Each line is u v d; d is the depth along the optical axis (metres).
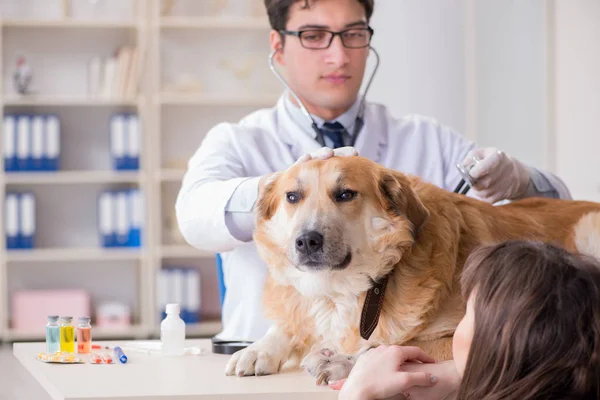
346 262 1.45
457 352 1.19
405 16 4.90
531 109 4.64
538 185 1.97
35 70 5.30
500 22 4.75
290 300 1.54
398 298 1.45
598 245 1.74
